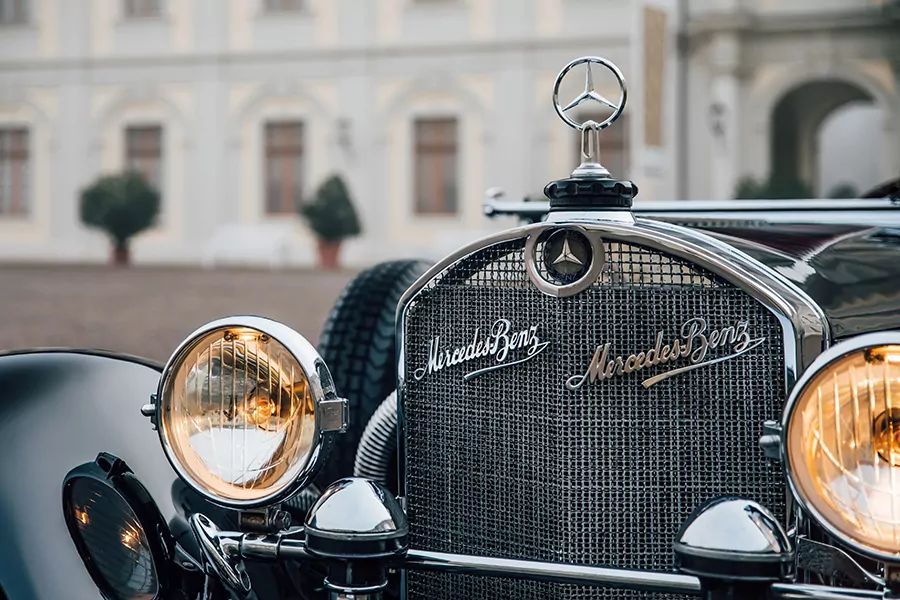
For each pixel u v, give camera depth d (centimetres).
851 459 113
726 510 118
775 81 1889
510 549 143
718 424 133
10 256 2258
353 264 2100
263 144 2159
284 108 2142
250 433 137
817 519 113
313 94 2122
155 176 2214
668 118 1895
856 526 112
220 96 2158
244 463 136
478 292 144
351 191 2116
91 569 150
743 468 133
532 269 137
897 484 111
